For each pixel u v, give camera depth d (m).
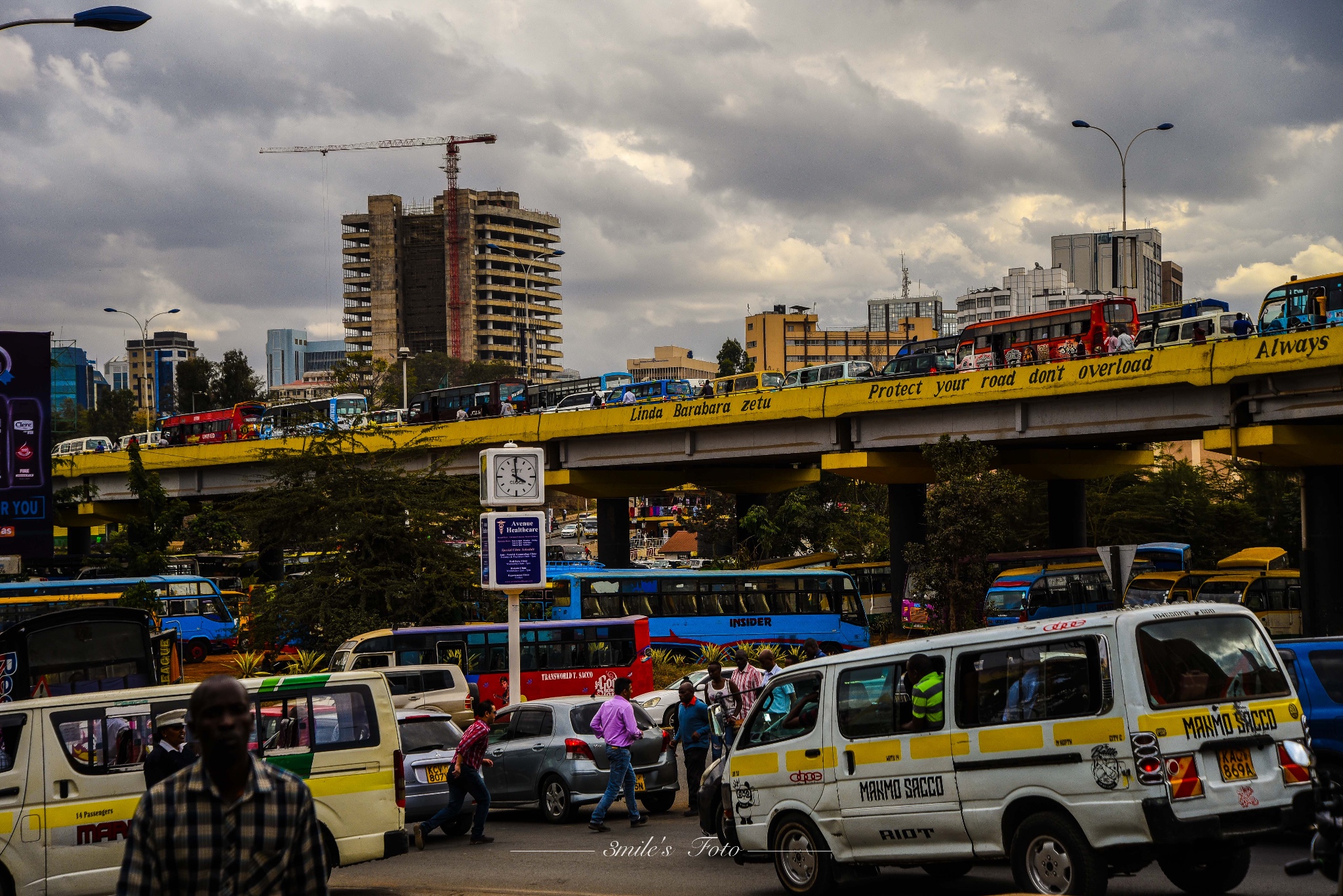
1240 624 9.99
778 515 67.62
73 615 18.14
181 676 33.19
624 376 66.12
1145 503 60.81
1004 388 42.12
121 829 11.25
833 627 42.91
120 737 11.49
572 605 39.28
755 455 51.38
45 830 10.99
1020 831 9.88
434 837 17.59
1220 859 10.33
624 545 60.06
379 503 37.28
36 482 28.00
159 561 49.72
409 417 68.94
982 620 42.41
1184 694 9.46
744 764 12.32
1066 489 52.66
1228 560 47.09
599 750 17.70
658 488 60.75
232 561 59.94
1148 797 9.15
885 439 47.06
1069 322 48.66
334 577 36.78
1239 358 35.41
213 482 69.56
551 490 58.62
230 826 4.80
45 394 28.25
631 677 33.28
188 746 11.08
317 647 36.94
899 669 11.04
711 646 41.09
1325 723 12.05
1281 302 39.19
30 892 10.86
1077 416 41.19
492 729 19.16
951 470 41.97
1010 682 10.15
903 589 49.53
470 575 37.69
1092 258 169.25
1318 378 34.44
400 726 17.64
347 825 11.91
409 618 37.06
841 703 11.48
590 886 12.68
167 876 4.80
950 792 10.43
